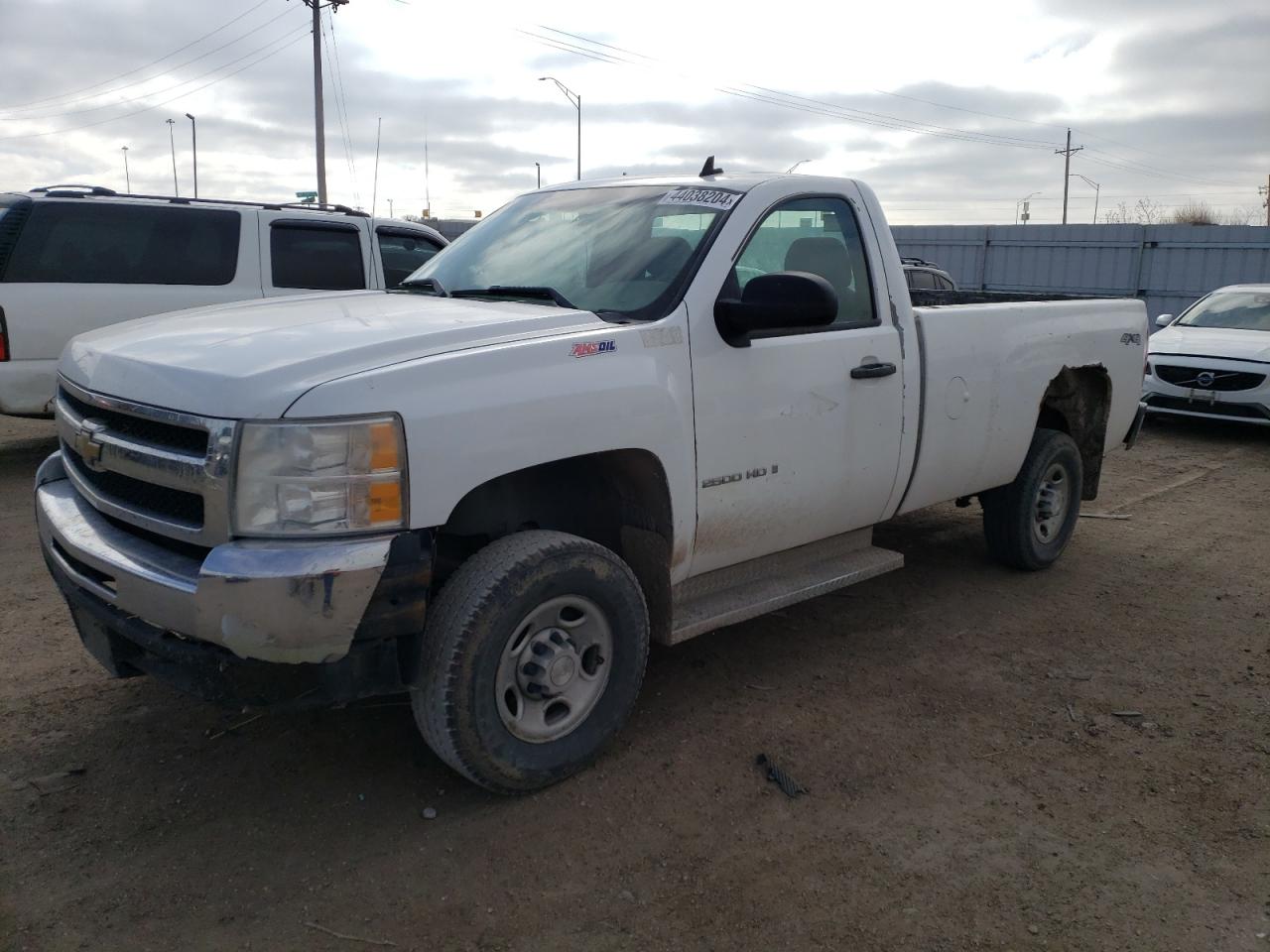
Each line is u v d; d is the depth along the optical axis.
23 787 3.26
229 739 3.62
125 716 3.76
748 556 3.98
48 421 9.90
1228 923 2.77
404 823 3.14
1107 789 3.46
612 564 3.32
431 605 3.08
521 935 2.66
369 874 2.89
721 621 3.80
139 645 2.93
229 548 2.66
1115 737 3.84
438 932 2.66
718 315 3.63
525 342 3.12
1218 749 3.76
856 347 4.15
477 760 3.09
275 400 2.68
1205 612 5.24
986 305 5.02
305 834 3.07
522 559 3.07
